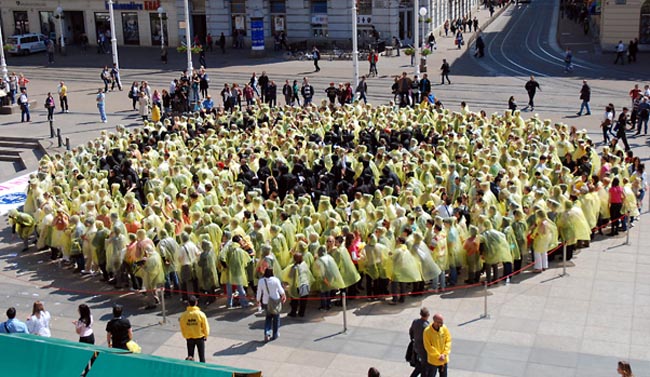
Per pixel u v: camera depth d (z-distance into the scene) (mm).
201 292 20797
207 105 43625
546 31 84750
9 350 12375
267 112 36281
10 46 71688
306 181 26375
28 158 38625
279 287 18156
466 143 29484
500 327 18828
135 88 47906
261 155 28359
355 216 21312
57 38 80500
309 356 17750
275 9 73438
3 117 47438
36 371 12180
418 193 24188
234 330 19203
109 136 32812
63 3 80062
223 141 30484
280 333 18938
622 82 52438
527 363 17047
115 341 15570
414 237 20203
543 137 30672
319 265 19297
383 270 20203
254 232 20859
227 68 62875
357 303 20578
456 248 20984
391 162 26766
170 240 20766
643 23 65500
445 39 80125
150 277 20250
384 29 70875
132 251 20688
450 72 58281
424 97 40844
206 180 25750
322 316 19875
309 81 55688
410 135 31109
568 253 22953
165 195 24031
